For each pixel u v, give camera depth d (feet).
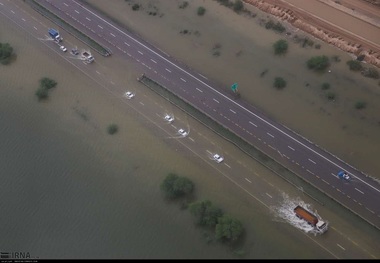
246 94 431.02
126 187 377.50
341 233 328.70
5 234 361.51
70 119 433.89
